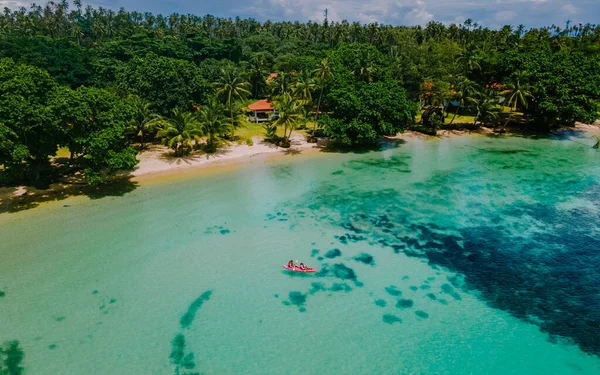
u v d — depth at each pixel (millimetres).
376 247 35719
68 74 77125
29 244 34594
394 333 25672
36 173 45188
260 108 80812
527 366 23188
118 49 95812
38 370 22609
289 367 23125
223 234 37438
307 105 69188
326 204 44312
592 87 67562
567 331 25875
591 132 76625
